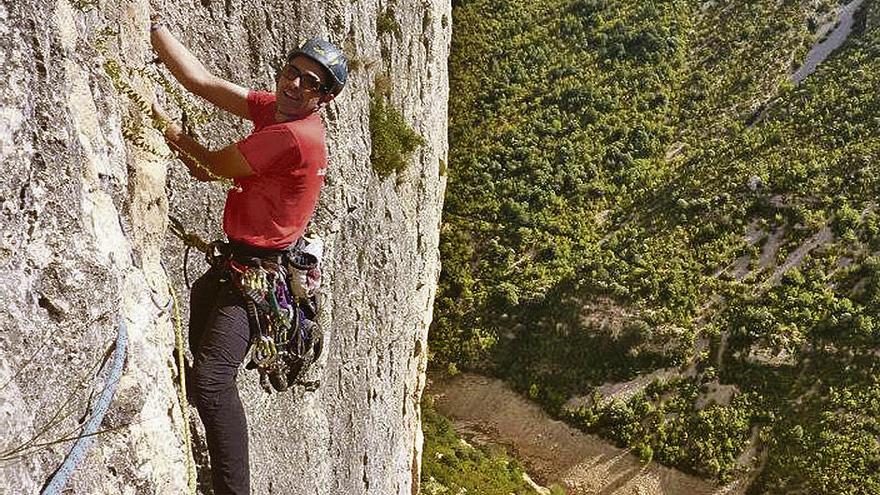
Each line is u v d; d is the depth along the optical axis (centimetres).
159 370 443
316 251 536
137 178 498
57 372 302
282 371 548
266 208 468
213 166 462
